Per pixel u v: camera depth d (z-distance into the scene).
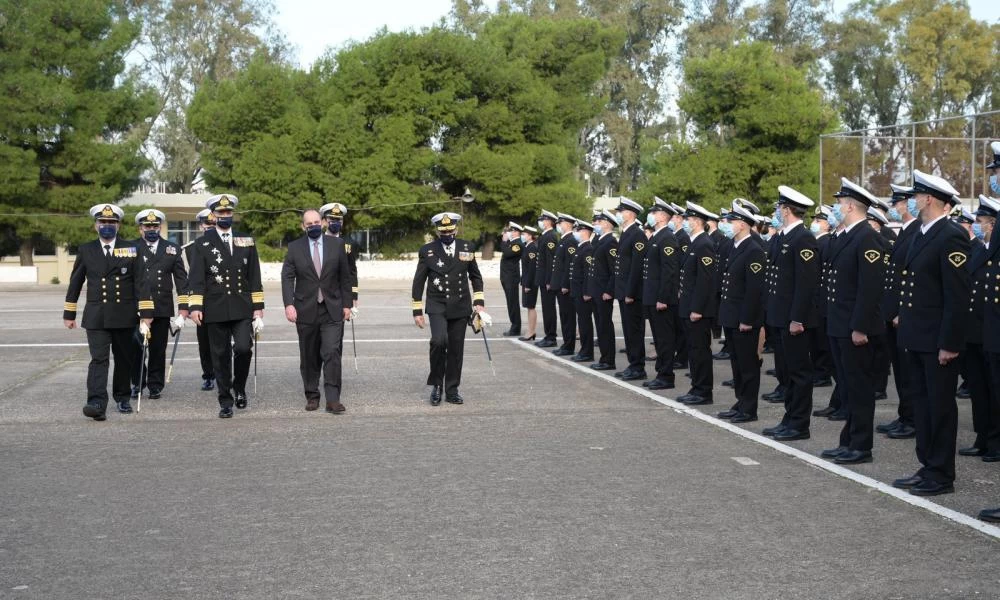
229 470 7.76
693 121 48.44
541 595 5.02
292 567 5.47
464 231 43.44
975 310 7.95
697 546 5.79
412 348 16.19
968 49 58.34
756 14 65.00
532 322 17.66
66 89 38.84
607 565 5.46
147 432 9.35
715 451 8.38
